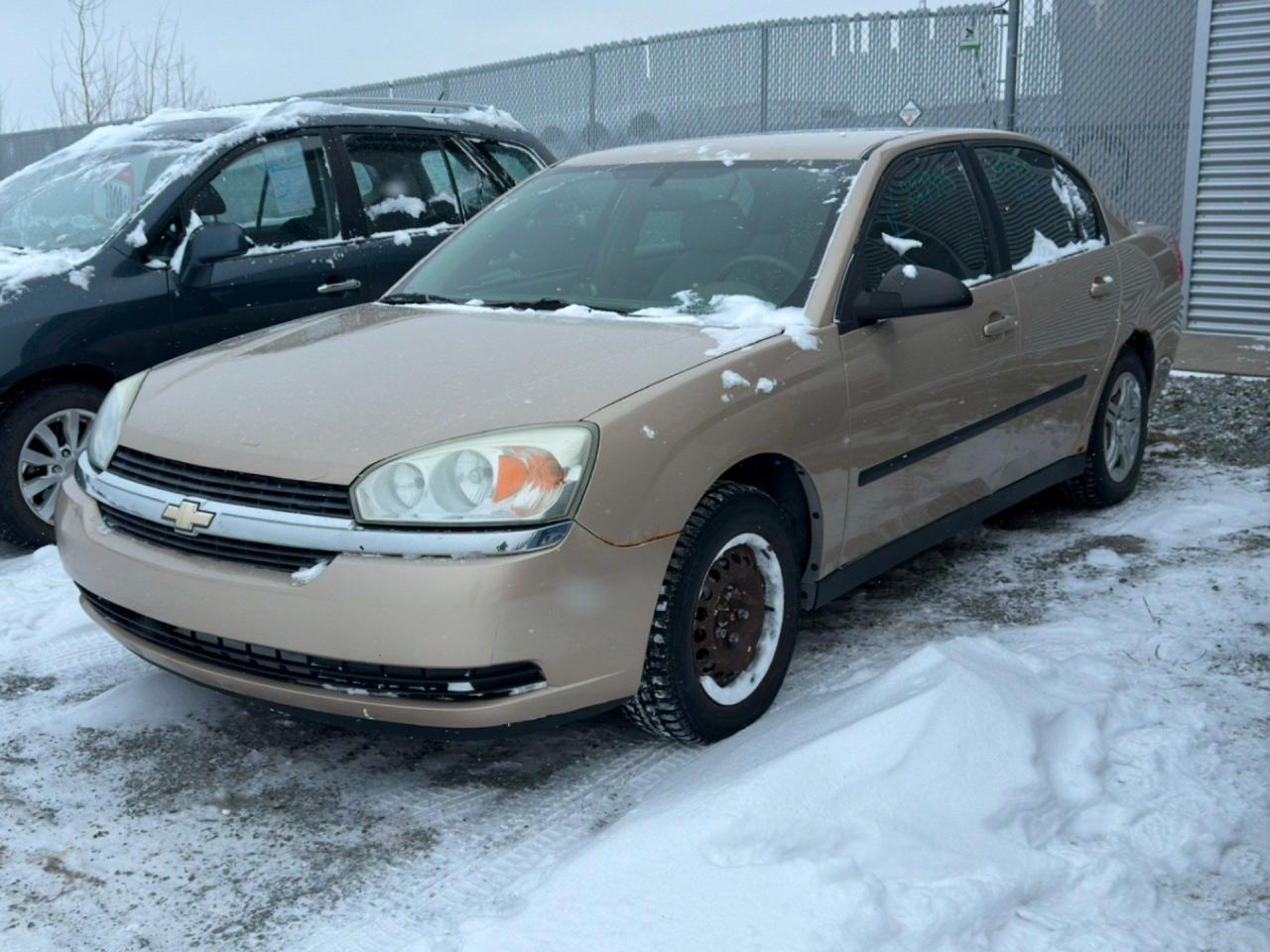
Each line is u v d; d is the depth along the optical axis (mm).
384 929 2697
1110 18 9578
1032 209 4938
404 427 3100
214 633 3121
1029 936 2527
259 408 3346
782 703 3662
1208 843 2854
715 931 2449
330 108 6516
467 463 2957
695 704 3303
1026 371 4613
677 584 3205
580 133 12461
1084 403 5113
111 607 3512
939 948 2469
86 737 3596
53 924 2730
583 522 2979
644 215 4297
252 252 5957
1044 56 9852
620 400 3148
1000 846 2760
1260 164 8891
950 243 4367
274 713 3732
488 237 4617
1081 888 2689
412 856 2984
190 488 3223
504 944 2467
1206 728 3361
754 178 4273
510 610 2879
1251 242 9039
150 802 3246
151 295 5590
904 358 3943
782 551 3541
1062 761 3121
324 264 6180
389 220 6523
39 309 5285
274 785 3326
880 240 4031
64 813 3189
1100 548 4965
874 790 2855
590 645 3035
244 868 2947
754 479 3637
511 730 3018
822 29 10727
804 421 3549
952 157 4566
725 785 2869
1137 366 5539
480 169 7078
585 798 3230
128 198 5961
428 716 2986
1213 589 4430
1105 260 5227
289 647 3010
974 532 5281
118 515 3426
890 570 4828
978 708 3090
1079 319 4945
